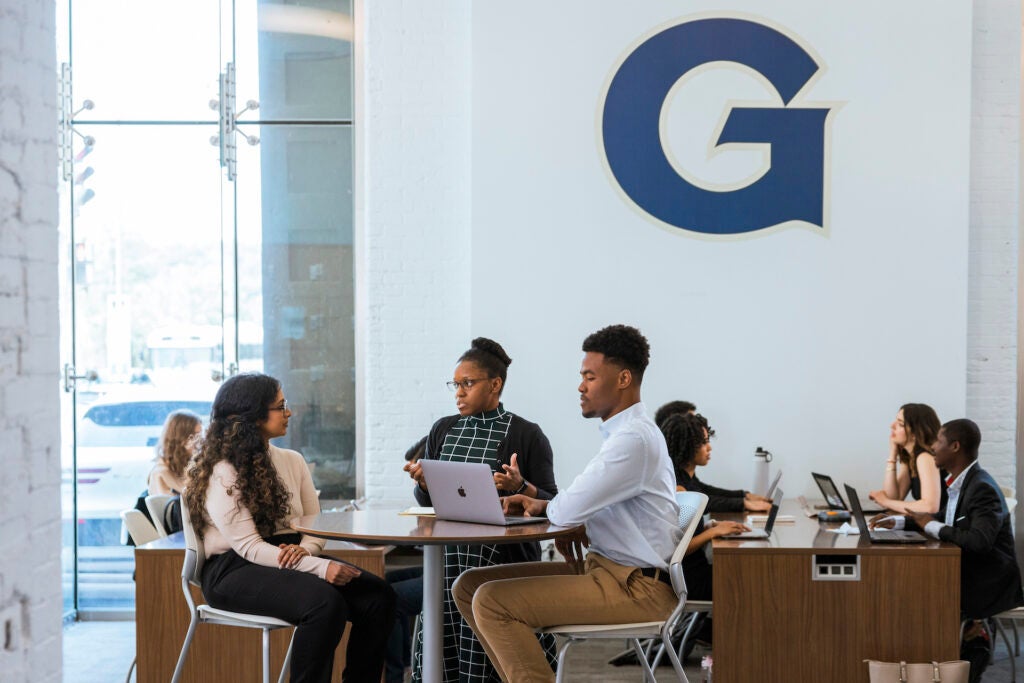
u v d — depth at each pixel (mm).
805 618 3953
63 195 6484
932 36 5996
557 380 6098
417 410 6484
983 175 6195
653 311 6082
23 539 2113
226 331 6586
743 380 6059
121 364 6547
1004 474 6211
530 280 6105
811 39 6035
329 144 6562
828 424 6031
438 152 6453
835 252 6035
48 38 2227
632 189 6078
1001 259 6195
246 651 4047
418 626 4266
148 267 6570
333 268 6586
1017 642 5254
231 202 6586
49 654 2225
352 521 3197
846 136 6035
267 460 3424
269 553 3293
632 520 3148
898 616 3926
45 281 2209
